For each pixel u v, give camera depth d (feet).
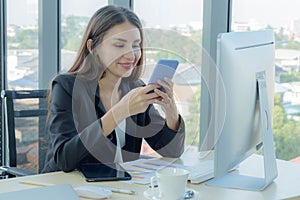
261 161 6.31
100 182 5.31
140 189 5.11
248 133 5.32
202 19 8.42
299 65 7.39
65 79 5.90
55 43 12.02
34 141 7.46
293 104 7.57
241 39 5.07
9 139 7.31
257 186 5.30
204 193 5.07
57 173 5.65
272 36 5.82
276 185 5.40
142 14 9.93
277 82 7.84
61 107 5.80
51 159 5.97
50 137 5.93
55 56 12.05
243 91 5.08
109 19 5.46
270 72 5.75
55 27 11.99
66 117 5.75
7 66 14.26
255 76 5.29
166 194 4.69
